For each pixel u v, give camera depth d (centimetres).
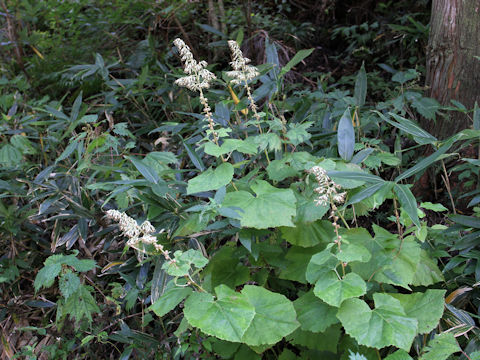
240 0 508
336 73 512
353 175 192
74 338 267
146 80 421
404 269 195
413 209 172
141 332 258
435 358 173
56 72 446
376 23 511
